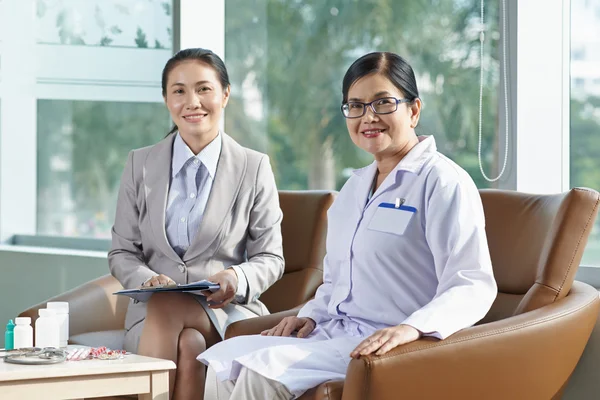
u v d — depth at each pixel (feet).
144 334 9.49
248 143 14.94
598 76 11.34
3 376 7.82
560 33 11.64
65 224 16.93
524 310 8.75
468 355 7.54
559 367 8.41
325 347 8.19
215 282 10.05
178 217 10.73
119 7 15.93
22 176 17.43
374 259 8.63
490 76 12.11
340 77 13.73
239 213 10.77
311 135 14.11
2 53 17.43
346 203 9.32
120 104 16.03
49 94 16.93
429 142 8.87
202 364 9.43
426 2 12.75
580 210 8.77
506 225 9.61
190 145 10.87
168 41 15.31
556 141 11.69
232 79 15.14
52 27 16.81
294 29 14.29
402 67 8.87
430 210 8.39
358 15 13.50
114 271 10.77
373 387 7.11
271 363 7.91
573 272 8.80
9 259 16.33
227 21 15.16
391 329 7.46
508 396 7.90
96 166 16.42
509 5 11.78
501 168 11.98
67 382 8.09
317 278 11.19
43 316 9.41
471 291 7.87
